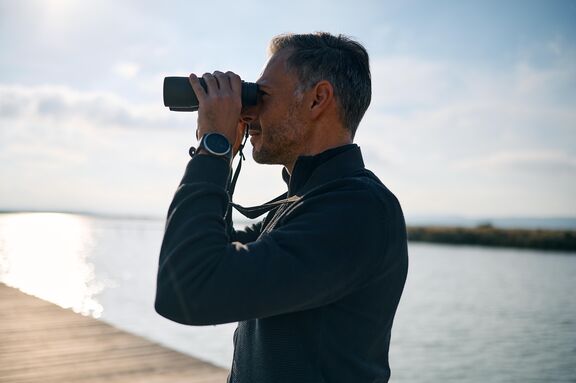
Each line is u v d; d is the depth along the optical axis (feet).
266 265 3.02
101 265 126.82
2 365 11.82
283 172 4.37
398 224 3.42
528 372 31.83
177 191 3.31
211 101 3.62
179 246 3.05
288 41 3.90
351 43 3.91
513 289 82.89
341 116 3.79
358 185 3.38
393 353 37.50
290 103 3.79
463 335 44.39
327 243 3.11
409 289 82.02
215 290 2.96
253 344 3.50
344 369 3.31
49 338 13.98
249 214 4.31
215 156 3.45
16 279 82.69
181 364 12.01
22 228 447.83
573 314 56.59
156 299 3.07
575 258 167.32
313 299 3.11
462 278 100.99
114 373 11.43
